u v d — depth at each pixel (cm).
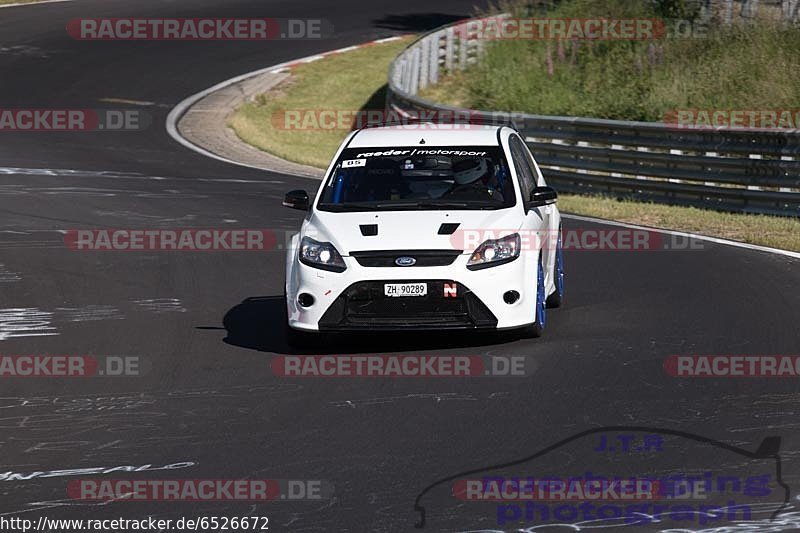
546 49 10462
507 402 2736
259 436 2531
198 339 3497
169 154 8344
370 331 3366
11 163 7638
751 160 5822
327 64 12038
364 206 3412
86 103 10344
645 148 6969
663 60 9556
